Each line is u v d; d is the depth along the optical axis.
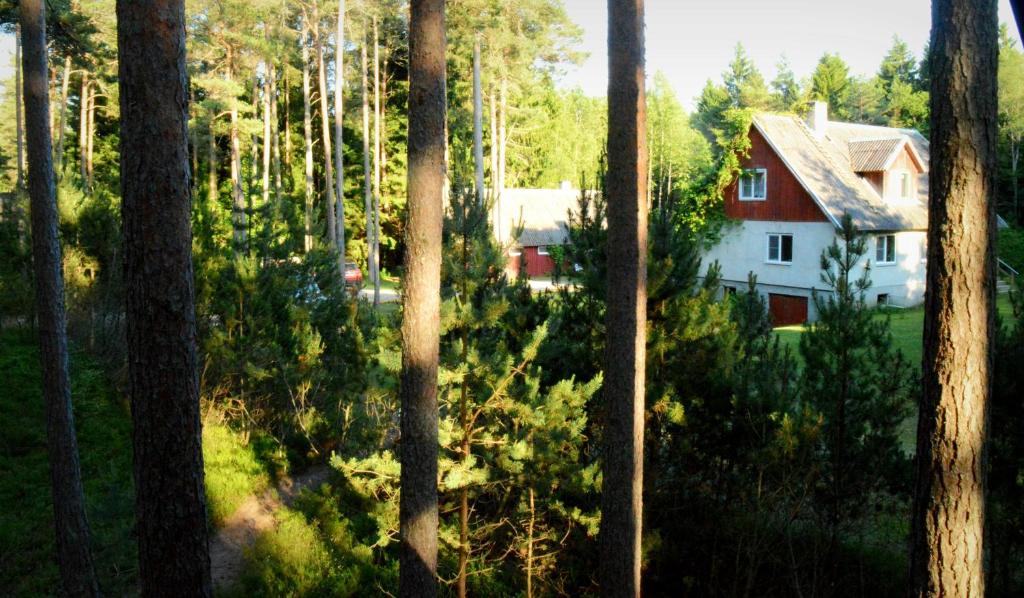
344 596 9.46
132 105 4.73
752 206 32.03
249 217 15.83
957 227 4.67
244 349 14.54
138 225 4.77
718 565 9.16
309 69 41.25
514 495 9.95
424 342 6.63
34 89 8.24
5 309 17.86
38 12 8.17
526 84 38.28
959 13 4.64
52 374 8.19
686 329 9.19
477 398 8.62
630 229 6.94
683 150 50.47
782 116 32.69
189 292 4.93
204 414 15.72
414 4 6.47
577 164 62.47
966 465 4.68
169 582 4.86
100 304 16.62
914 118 65.69
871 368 9.12
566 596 9.41
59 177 17.02
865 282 9.43
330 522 11.55
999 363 7.67
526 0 30.95
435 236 6.63
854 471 8.90
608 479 7.05
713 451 9.30
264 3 32.97
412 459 6.66
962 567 4.71
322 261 16.83
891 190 31.25
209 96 36.75
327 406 15.72
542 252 48.34
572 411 8.77
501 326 9.61
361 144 51.62
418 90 6.49
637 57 6.91
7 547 10.13
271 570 9.95
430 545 6.72
